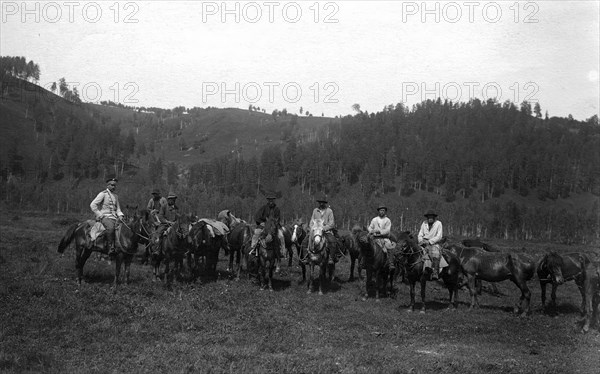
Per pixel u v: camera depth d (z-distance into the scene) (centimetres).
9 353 983
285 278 2098
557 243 9594
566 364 1097
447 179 17775
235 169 19450
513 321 1504
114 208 1747
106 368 946
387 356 1108
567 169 17675
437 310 1652
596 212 11700
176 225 1736
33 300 1369
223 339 1191
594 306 1459
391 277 1897
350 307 1630
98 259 2248
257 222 1911
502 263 1634
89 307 1359
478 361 1092
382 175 19188
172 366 974
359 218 12619
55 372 910
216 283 1847
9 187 13088
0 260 1988
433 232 1692
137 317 1324
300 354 1101
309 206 13125
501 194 17825
